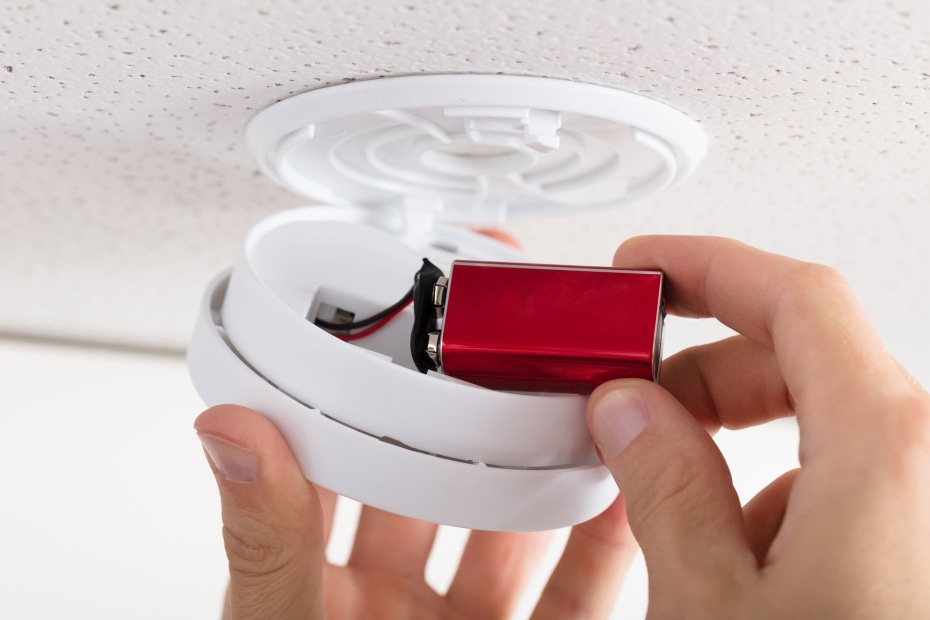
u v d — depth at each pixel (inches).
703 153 18.9
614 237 27.6
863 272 28.7
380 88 16.2
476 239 25.4
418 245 25.6
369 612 28.0
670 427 15.5
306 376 16.5
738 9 12.8
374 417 16.3
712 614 13.8
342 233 22.2
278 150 19.4
